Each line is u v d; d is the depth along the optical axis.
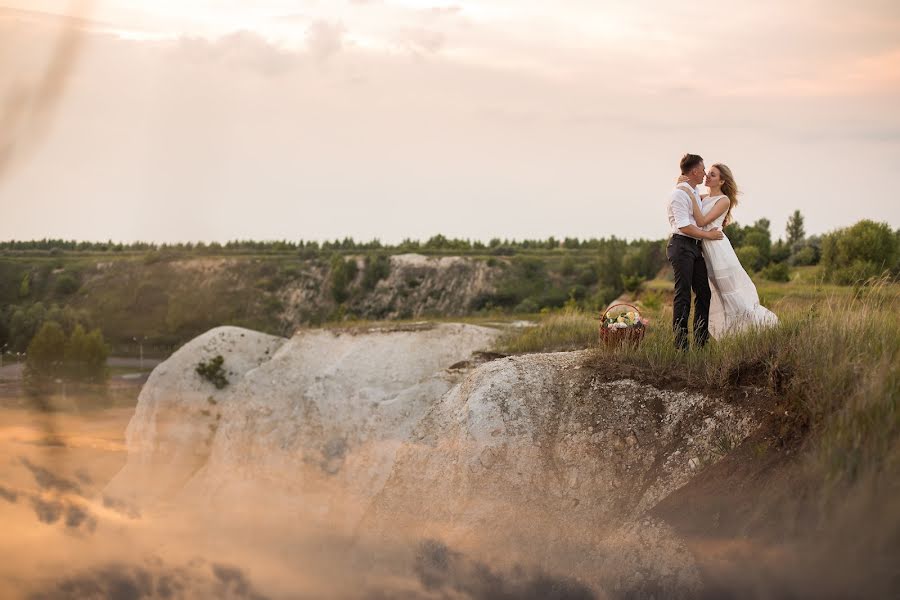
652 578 5.41
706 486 5.93
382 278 100.56
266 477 12.39
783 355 6.84
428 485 7.84
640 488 6.53
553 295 92.81
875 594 4.26
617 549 5.84
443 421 8.73
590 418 7.58
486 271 99.25
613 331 8.71
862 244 14.72
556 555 6.25
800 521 4.89
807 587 4.54
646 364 8.17
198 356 15.52
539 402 8.05
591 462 7.10
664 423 7.13
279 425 13.42
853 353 6.26
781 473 5.48
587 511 6.60
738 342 7.61
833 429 5.31
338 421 12.64
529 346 12.40
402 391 12.37
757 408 6.54
